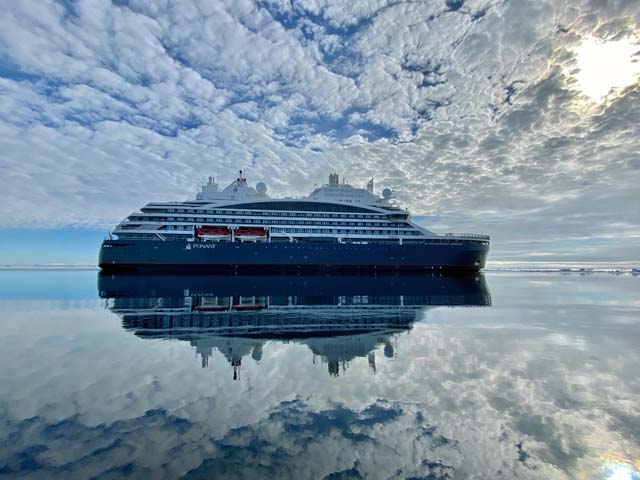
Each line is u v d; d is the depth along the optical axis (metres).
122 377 11.59
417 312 25.80
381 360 13.61
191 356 14.02
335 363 13.20
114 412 9.05
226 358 13.79
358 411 9.20
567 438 7.94
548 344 16.11
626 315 24.53
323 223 76.38
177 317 23.23
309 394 10.30
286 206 75.62
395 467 6.84
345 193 81.88
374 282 55.22
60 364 12.91
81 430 8.14
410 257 76.94
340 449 7.43
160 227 70.00
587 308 28.27
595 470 6.81
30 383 11.01
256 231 72.94
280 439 7.81
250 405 9.52
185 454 7.21
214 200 73.81
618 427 8.42
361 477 6.51
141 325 20.39
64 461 6.92
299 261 72.94
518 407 9.49
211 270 69.94
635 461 7.09
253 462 6.95
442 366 12.87
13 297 33.88
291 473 6.60
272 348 15.31
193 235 70.69
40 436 7.86
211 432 8.09
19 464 6.81
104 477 6.44
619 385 11.02
